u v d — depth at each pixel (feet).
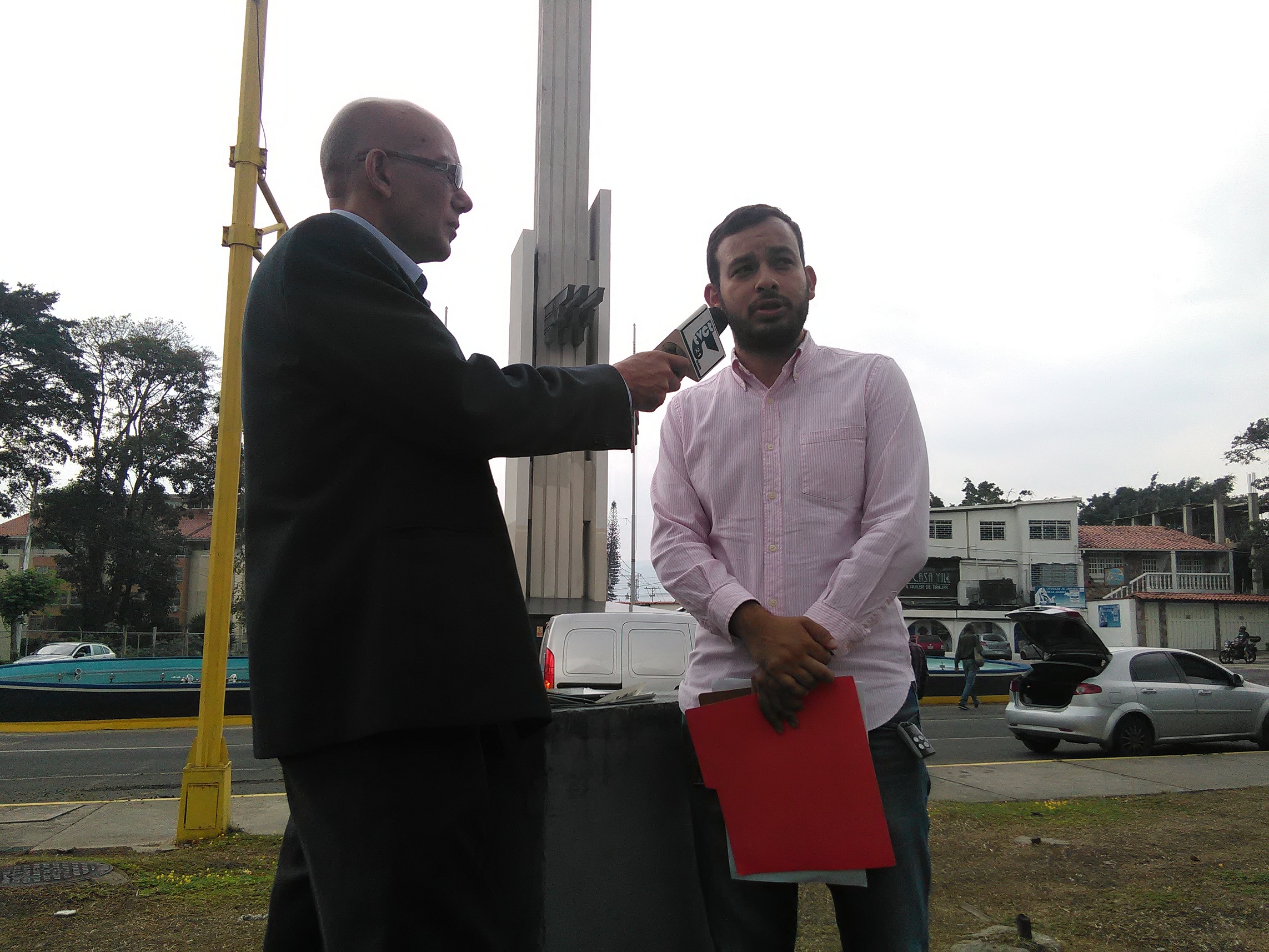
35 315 136.77
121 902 13.26
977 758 34.14
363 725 3.71
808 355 6.08
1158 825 19.30
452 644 3.88
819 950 11.27
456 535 4.04
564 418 4.27
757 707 5.27
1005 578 143.84
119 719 47.01
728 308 6.09
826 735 5.15
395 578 3.85
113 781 28.81
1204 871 15.42
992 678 63.98
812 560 5.68
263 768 30.68
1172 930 12.28
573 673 26.48
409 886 3.76
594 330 61.46
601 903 5.44
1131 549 155.53
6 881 14.44
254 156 18.65
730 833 5.19
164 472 145.38
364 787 3.79
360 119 4.89
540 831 5.25
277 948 4.72
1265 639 136.36
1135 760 31.94
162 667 56.85
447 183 5.00
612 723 5.69
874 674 5.54
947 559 142.31
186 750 36.70
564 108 64.59
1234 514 181.57
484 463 4.23
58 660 56.34
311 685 3.81
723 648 5.82
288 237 4.22
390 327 3.85
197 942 11.46
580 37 65.92
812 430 5.84
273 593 3.90
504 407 3.98
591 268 63.05
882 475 5.65
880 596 5.30
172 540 147.43
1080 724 34.12
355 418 3.99
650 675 26.55
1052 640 37.55
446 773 3.89
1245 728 35.99
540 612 55.98
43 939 11.60
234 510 18.72
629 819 5.60
